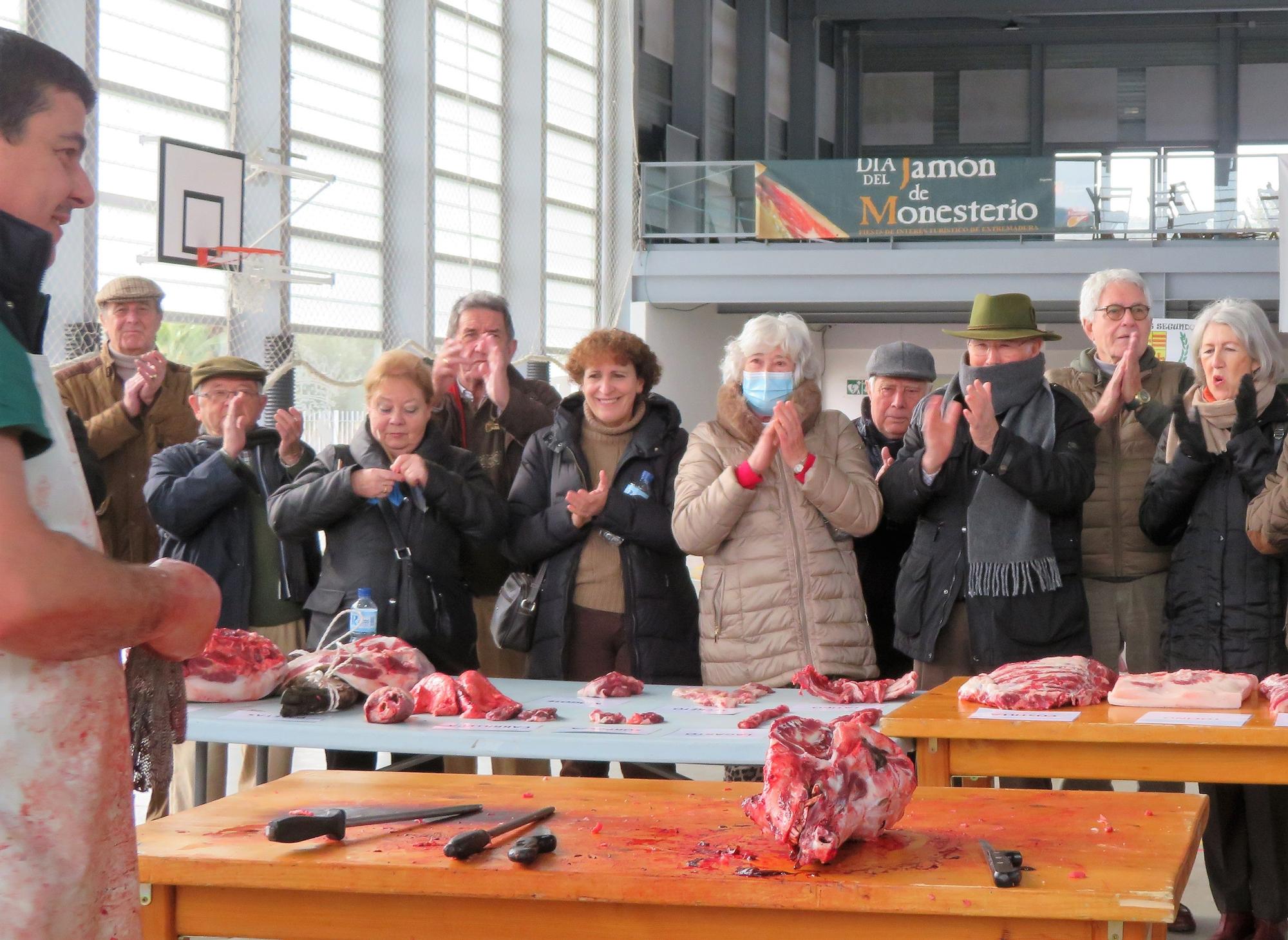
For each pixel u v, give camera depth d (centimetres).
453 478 306
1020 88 2102
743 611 289
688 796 177
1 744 105
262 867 148
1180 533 309
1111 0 1923
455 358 381
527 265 1220
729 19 1720
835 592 290
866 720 228
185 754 346
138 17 788
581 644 319
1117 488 325
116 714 113
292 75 943
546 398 414
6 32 109
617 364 322
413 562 306
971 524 292
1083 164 1230
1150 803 170
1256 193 1209
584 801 175
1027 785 316
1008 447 280
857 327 1659
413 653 280
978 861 143
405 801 176
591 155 1330
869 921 138
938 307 1591
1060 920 133
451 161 1120
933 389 409
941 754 228
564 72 1280
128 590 103
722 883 138
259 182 889
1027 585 285
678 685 313
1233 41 2041
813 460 283
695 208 1315
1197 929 316
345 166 1006
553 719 249
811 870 142
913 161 1256
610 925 144
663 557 317
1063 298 1248
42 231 108
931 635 298
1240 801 293
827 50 2047
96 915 111
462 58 1134
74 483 111
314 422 952
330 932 151
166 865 151
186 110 829
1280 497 273
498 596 335
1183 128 2067
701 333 1541
